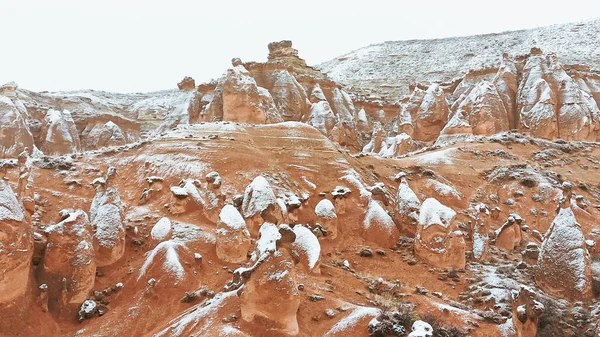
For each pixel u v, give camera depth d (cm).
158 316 1603
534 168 3306
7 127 3716
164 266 1725
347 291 1773
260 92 3956
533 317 1638
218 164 2472
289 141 2795
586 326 1833
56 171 2389
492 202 2931
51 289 1648
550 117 4169
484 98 4356
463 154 3347
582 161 3622
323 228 2227
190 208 2184
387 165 2992
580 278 1997
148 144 2669
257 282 1504
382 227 2292
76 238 1709
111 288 1720
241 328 1483
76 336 1536
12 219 1573
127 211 2173
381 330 1512
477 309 1834
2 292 1519
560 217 2127
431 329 1445
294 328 1495
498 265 2244
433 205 2222
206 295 1664
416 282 2002
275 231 1589
